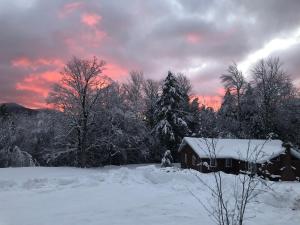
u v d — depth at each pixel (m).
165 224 9.20
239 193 11.45
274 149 37.47
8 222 9.85
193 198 12.30
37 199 13.39
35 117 66.44
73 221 9.75
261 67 64.31
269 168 35.91
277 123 61.75
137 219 9.77
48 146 62.53
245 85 68.25
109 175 18.27
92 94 57.78
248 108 66.44
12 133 61.81
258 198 11.47
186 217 9.81
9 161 57.06
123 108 64.62
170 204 11.52
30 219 10.15
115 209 11.06
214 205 10.98
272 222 9.41
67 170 44.28
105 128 61.28
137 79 75.19
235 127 64.19
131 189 14.84
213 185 13.73
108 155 60.19
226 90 69.56
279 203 11.24
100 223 9.45
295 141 58.66
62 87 56.81
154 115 68.25
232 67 69.19
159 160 66.00
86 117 56.88
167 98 62.81
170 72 64.31
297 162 37.25
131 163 65.06
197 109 72.12
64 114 57.69
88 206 11.69
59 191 15.02
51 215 10.58
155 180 16.67
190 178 15.61
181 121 61.25
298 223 9.38
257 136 62.28
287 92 64.56
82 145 56.44
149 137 65.06
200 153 41.78
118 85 65.50
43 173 37.50
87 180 17.36
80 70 56.75
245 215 9.92
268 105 62.22
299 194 11.65
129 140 62.81
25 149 62.25
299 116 61.47
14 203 12.70
